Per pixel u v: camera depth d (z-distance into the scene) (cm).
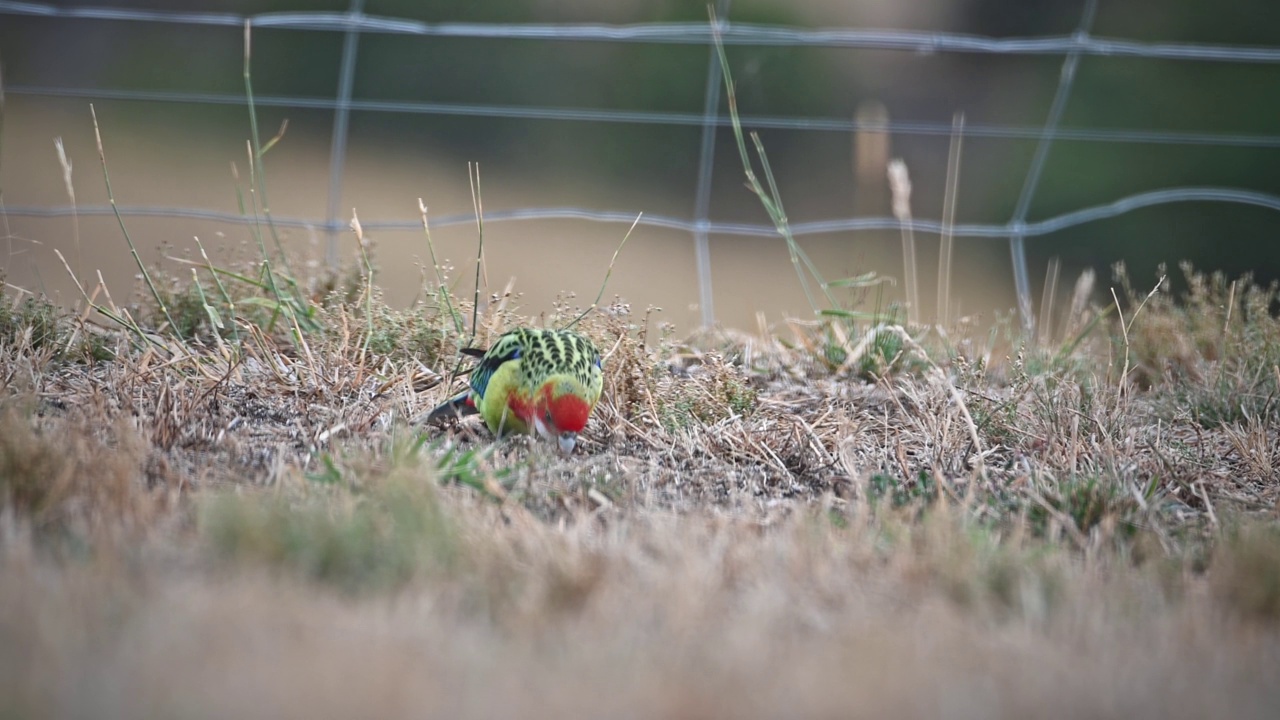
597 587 644
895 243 2973
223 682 510
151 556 645
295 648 544
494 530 732
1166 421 1123
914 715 523
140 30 2866
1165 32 3206
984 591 668
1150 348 1311
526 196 3006
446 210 2714
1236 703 551
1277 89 3142
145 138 2675
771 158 3120
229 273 1170
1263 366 1170
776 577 677
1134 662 588
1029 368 1210
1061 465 974
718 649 574
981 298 3022
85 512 728
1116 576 718
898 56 3206
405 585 637
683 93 3162
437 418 1028
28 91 1523
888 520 779
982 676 562
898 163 1442
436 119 2900
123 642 539
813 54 3166
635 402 1077
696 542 729
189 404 971
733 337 1349
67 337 1141
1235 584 700
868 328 1306
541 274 2536
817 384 1218
